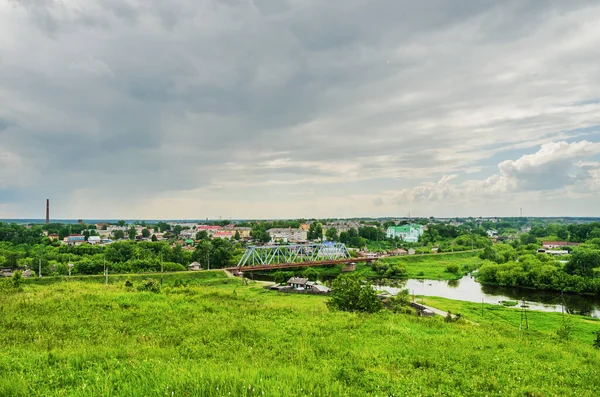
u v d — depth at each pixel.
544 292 97.69
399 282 118.12
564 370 18.27
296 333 23.45
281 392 9.86
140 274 102.94
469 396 13.02
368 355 18.33
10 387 9.92
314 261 138.50
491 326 40.59
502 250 169.50
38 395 9.77
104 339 19.28
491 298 89.75
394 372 15.33
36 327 21.17
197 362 14.80
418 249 192.62
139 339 19.78
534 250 160.88
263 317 28.67
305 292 87.12
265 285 99.19
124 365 13.06
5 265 112.56
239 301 39.94
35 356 14.12
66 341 18.25
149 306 30.03
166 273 106.56
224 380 10.25
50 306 27.22
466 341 24.64
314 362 16.22
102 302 29.67
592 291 93.81
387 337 23.92
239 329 22.45
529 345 25.83
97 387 9.90
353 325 26.91
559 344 30.20
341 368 14.60
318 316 30.50
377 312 38.22
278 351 18.45
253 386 10.02
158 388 9.56
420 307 65.19
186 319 26.20
